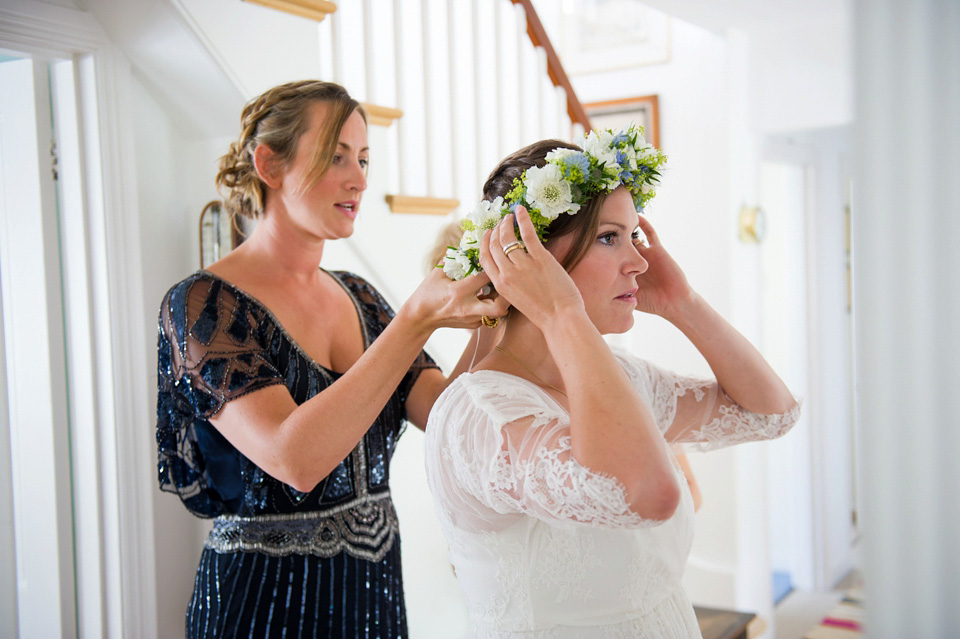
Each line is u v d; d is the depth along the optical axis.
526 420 1.06
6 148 2.10
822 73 3.48
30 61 2.04
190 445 1.54
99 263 2.10
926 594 0.64
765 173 4.51
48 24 1.96
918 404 0.64
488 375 1.18
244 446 1.37
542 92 3.34
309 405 1.31
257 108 1.58
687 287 1.45
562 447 0.99
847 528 4.76
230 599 1.47
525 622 1.12
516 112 3.41
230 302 1.49
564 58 4.52
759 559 3.83
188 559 2.32
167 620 2.25
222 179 1.66
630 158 1.19
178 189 2.33
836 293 4.53
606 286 1.19
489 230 1.16
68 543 2.14
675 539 1.23
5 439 2.12
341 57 2.45
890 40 0.65
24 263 2.11
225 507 1.55
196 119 2.28
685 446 1.58
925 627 0.64
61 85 2.07
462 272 1.23
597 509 0.94
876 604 0.66
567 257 1.17
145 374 2.19
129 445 2.14
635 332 4.22
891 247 0.65
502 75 3.20
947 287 0.63
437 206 2.67
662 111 4.17
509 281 1.08
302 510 1.51
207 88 2.16
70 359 2.13
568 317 1.04
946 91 0.63
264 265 1.61
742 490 3.83
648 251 1.45
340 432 1.29
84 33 2.03
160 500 2.24
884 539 0.65
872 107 0.66
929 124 0.64
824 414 4.48
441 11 3.14
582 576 1.13
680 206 4.04
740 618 2.39
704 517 4.00
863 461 0.67
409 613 2.72
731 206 3.77
